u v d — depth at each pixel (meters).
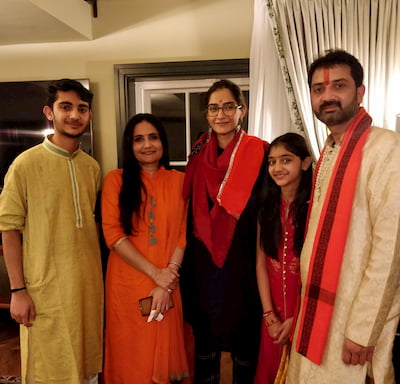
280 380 1.30
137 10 2.15
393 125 1.96
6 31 2.00
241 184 1.39
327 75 1.04
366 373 1.06
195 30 2.12
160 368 1.48
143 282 1.46
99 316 1.50
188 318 1.57
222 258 1.41
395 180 0.92
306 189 1.31
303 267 1.12
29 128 2.22
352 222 1.01
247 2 2.07
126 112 2.21
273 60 2.01
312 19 1.92
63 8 1.86
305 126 1.94
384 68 1.94
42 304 1.34
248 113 2.16
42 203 1.33
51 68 2.23
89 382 1.55
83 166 1.48
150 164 1.53
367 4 1.90
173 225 1.51
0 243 2.01
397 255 0.92
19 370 1.89
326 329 1.04
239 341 1.46
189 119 2.42
